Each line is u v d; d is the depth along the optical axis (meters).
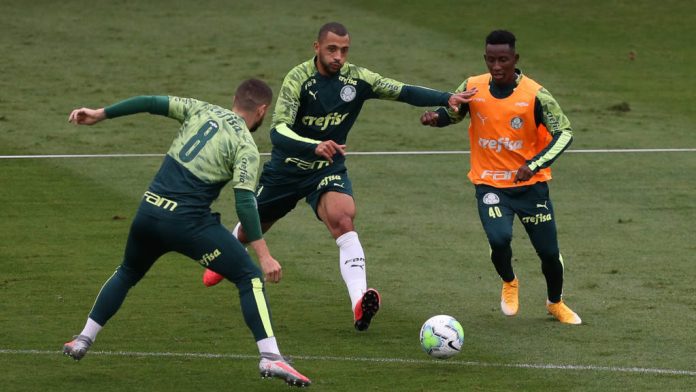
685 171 50.41
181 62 70.19
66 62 69.81
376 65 70.19
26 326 28.56
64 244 38.19
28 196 45.06
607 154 53.38
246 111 24.64
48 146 53.19
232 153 23.59
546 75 69.38
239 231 32.59
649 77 69.62
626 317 30.00
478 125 29.52
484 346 27.27
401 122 59.53
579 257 36.94
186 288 33.06
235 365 25.48
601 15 84.12
